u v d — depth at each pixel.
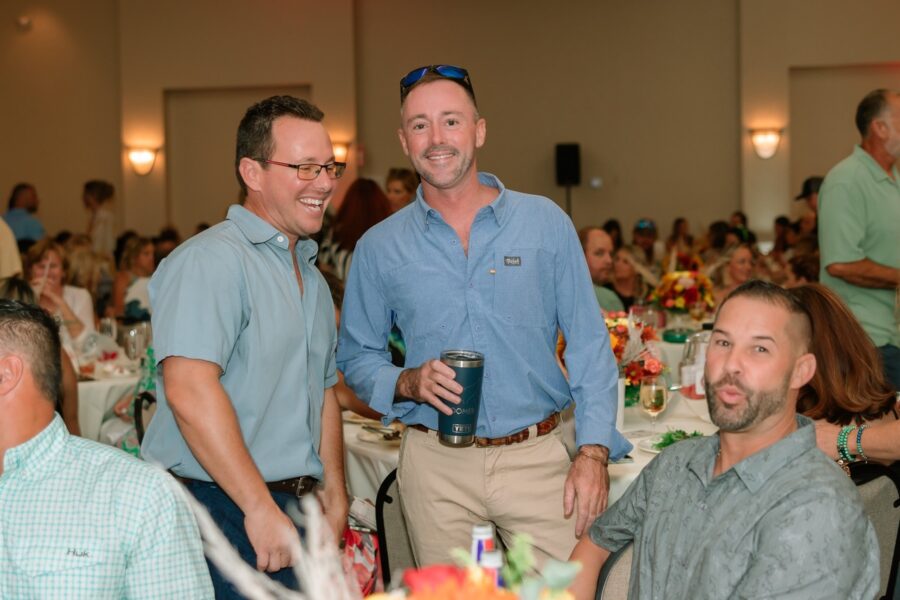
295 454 2.10
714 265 7.15
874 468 2.26
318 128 2.08
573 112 12.05
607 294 5.03
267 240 2.08
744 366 1.66
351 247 4.30
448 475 2.30
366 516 2.64
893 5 11.33
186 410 1.92
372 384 2.34
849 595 1.56
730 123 11.84
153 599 1.69
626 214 12.09
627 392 3.41
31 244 7.49
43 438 1.71
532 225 2.28
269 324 2.05
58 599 1.67
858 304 4.18
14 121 12.59
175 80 11.98
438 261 2.28
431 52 12.07
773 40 11.45
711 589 1.64
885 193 4.10
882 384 2.46
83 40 12.45
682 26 11.85
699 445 1.83
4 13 12.50
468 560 1.05
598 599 1.94
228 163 12.23
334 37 11.77
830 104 11.70
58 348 1.75
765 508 1.63
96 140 12.52
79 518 1.68
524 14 12.02
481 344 2.26
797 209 11.66
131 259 7.59
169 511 1.71
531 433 2.30
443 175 2.19
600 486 2.21
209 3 11.87
